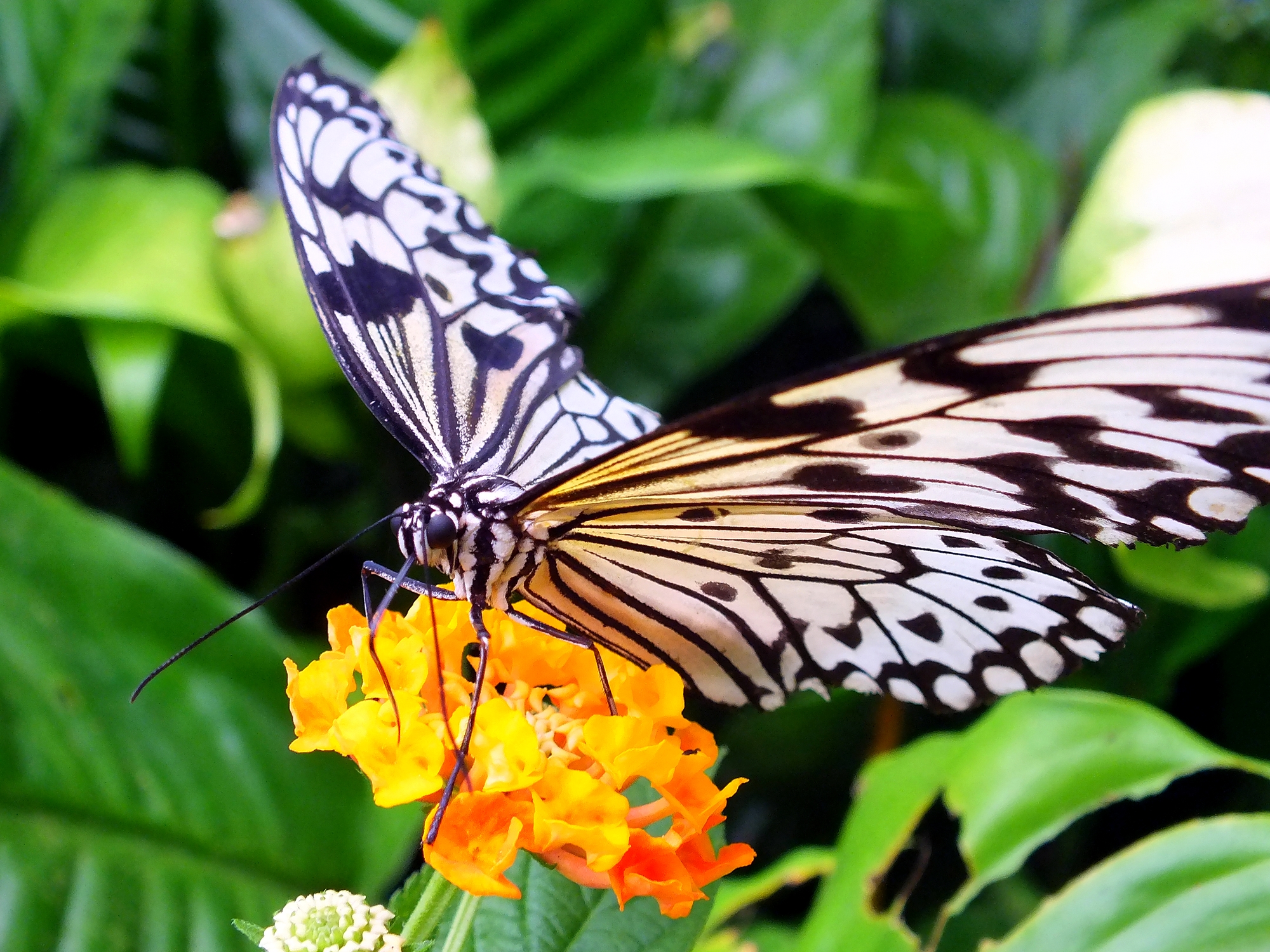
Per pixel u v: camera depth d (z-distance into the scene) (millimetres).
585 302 471
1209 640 373
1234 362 272
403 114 375
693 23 465
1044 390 278
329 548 438
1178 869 304
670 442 283
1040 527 285
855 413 282
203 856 329
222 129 484
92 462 458
